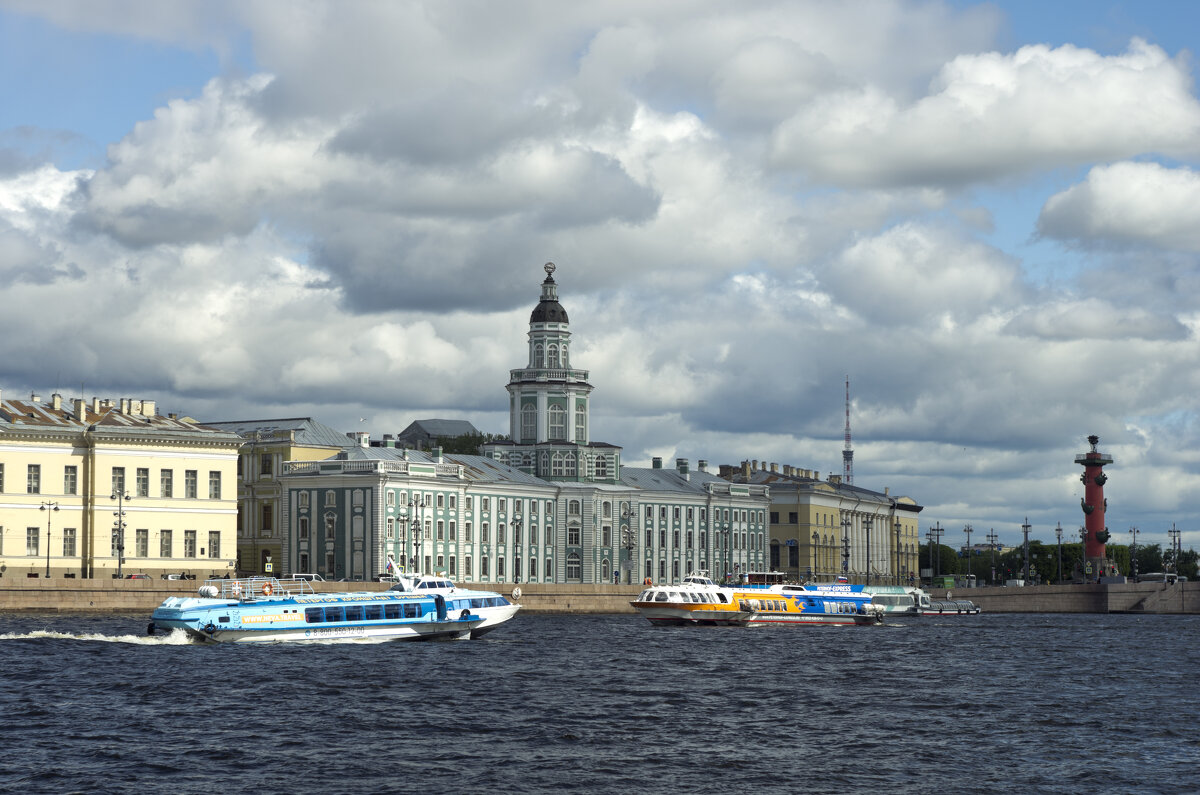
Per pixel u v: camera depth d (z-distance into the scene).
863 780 52.53
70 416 153.62
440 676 81.00
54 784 49.66
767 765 55.03
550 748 57.84
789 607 148.00
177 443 155.75
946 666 97.31
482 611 107.56
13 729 59.72
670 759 55.94
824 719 67.44
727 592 144.00
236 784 50.12
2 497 145.50
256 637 97.38
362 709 66.88
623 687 78.81
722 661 97.31
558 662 92.25
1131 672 94.12
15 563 146.00
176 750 55.66
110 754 54.72
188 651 90.69
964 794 50.41
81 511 150.38
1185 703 75.19
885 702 74.44
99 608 127.44
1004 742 60.91
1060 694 79.38
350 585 136.38
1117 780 52.81
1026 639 130.50
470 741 59.06
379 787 50.03
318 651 93.44
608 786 50.97
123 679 75.44
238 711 65.38
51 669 78.94
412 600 103.94
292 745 57.19
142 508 153.25
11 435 146.25
